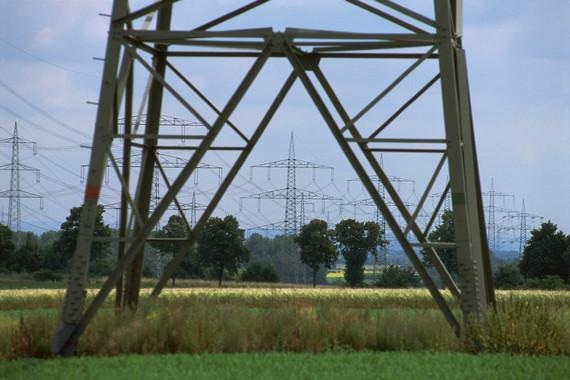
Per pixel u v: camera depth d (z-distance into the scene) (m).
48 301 99.12
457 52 41.00
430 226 39.12
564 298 119.81
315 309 51.34
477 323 37.34
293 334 39.91
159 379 27.88
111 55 37.66
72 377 28.50
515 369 31.53
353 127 40.16
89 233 36.75
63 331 36.19
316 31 37.69
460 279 37.38
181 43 40.38
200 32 37.78
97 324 38.75
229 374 28.80
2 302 97.94
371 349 39.94
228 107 36.91
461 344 37.69
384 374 29.31
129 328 37.78
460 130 40.31
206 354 34.81
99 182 37.03
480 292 39.06
